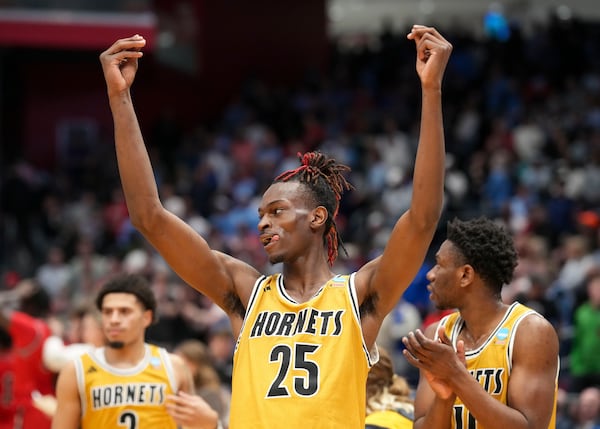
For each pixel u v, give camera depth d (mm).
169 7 34281
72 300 22594
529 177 28016
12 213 29609
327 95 37781
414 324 16938
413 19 48469
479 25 47500
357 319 6020
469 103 35125
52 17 30891
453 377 6172
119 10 31094
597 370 15547
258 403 5820
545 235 23547
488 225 6980
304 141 34719
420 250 6012
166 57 34062
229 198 30656
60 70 36500
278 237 6227
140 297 8969
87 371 8844
